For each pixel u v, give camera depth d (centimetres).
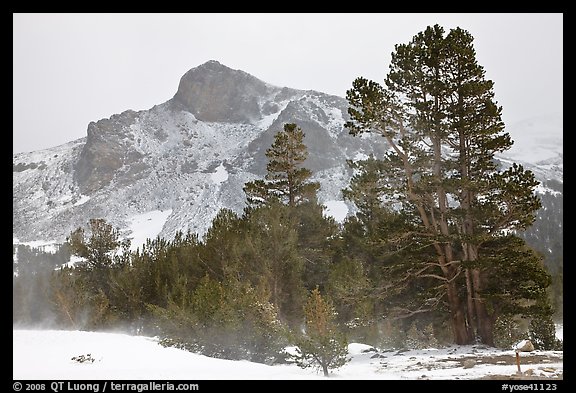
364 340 2927
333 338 1722
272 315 2162
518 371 1611
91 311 3369
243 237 3222
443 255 2772
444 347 2619
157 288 3222
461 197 2797
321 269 3653
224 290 2333
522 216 2602
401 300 2977
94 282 3966
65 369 1662
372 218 3572
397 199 2861
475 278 2670
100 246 4266
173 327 2278
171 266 3316
